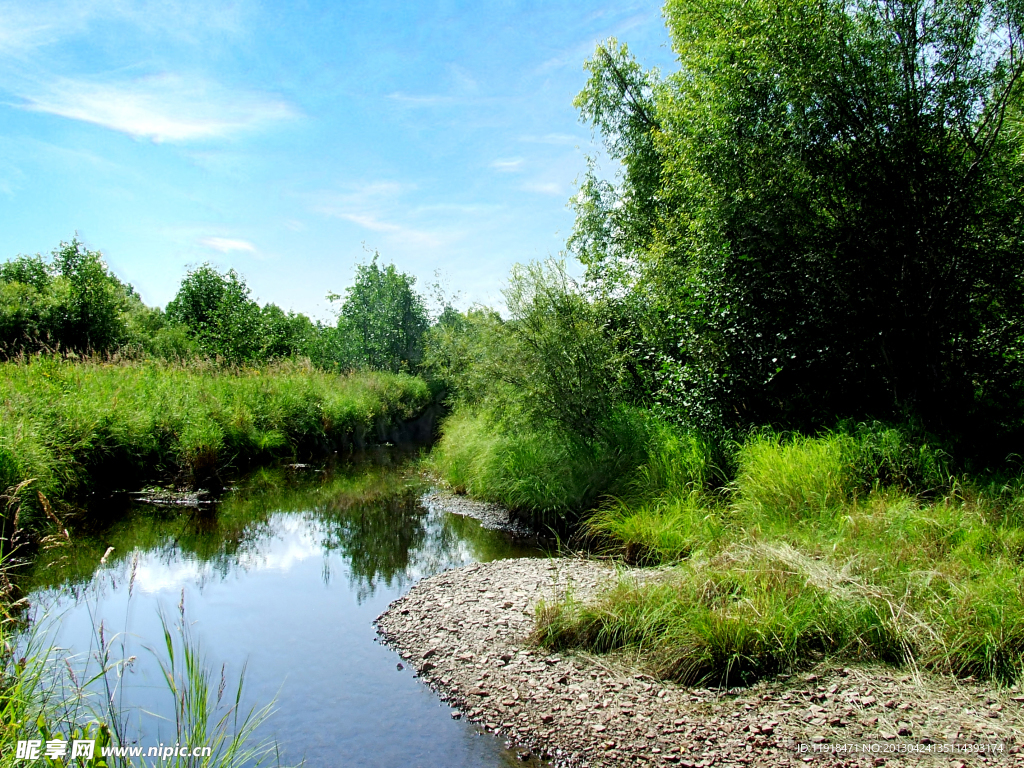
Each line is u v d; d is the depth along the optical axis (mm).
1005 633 4355
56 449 9539
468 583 6895
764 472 7758
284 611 6273
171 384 14023
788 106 9141
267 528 9578
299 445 16297
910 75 8633
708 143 9922
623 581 5715
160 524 9406
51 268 27297
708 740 3824
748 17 9312
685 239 10844
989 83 8539
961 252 8617
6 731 2869
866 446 7770
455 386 12547
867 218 8914
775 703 4109
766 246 9203
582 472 9766
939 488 7203
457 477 12633
